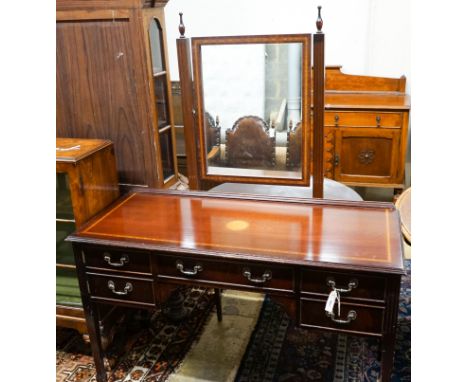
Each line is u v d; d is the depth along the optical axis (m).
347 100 3.41
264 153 2.11
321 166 2.02
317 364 2.02
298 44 1.90
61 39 2.04
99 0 1.94
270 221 1.75
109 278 1.72
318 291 1.49
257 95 2.03
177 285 1.67
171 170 2.38
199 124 2.14
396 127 3.22
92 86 2.09
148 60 2.02
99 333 1.86
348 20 3.50
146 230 1.71
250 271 1.54
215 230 1.69
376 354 2.07
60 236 2.13
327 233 1.63
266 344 2.16
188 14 3.67
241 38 1.96
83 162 1.86
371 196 3.87
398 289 1.40
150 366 2.06
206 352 2.13
